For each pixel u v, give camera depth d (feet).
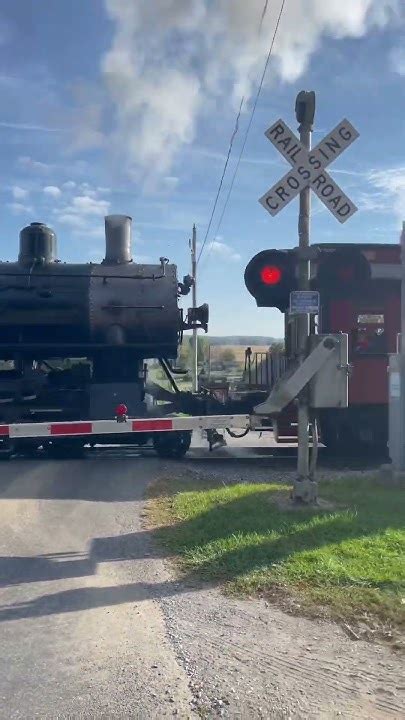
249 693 12.76
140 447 42.60
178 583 18.48
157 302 38.24
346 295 37.55
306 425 24.80
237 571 18.81
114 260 39.32
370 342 38.22
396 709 12.19
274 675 13.41
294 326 24.82
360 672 13.46
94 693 12.87
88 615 16.44
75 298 37.63
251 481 31.78
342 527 21.67
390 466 30.12
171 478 32.14
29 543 22.26
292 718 11.97
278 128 24.11
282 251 30.42
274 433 36.55
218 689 12.91
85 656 14.33
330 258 34.47
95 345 38.09
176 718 12.04
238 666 13.78
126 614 16.48
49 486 30.53
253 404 38.75
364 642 14.74
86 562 20.33
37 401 37.65
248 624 15.75
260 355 42.75
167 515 25.39
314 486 24.76
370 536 20.94
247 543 20.59
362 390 38.34
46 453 39.19
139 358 39.17
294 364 25.13
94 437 37.88
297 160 24.06
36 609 16.84
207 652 14.40
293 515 23.38
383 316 38.27
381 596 16.69
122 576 19.10
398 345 32.27
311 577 17.98
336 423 39.34
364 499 26.03
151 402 39.24
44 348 38.14
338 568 18.29
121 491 29.53
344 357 24.14
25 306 37.42
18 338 38.24
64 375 39.04
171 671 13.62
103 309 37.81
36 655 14.42
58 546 21.91
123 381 38.55
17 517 25.43
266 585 17.79
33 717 12.10
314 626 15.56
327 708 12.25
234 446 45.75
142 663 13.98
